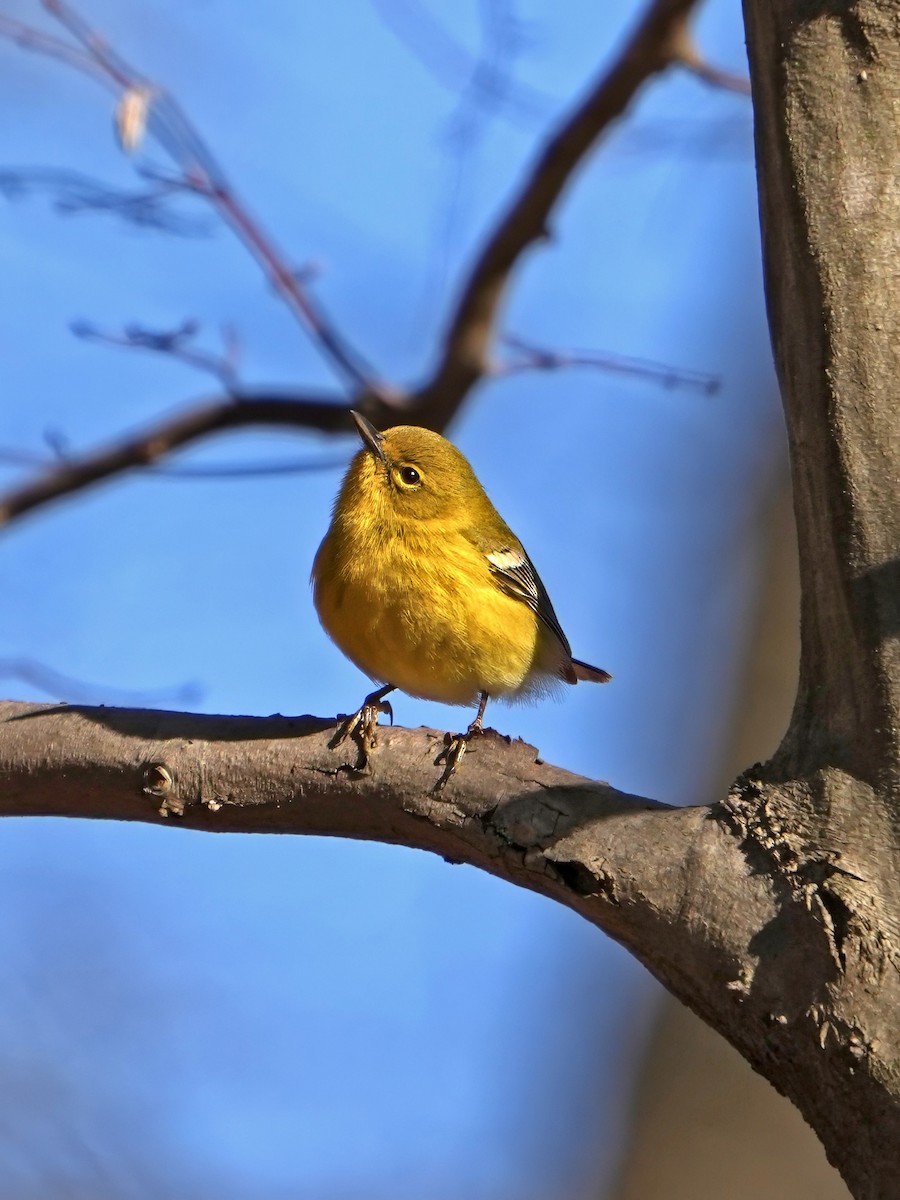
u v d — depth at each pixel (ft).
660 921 29.09
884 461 29.37
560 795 30.91
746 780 29.86
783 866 28.48
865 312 29.94
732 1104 59.88
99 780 34.40
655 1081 62.13
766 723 67.21
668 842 29.48
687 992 29.37
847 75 30.94
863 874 27.86
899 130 30.58
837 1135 27.48
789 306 30.89
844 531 29.32
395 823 32.30
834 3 31.22
